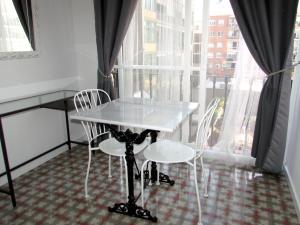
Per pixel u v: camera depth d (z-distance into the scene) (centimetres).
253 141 265
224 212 208
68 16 314
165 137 313
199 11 265
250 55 257
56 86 305
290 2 220
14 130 256
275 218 202
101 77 309
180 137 311
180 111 213
